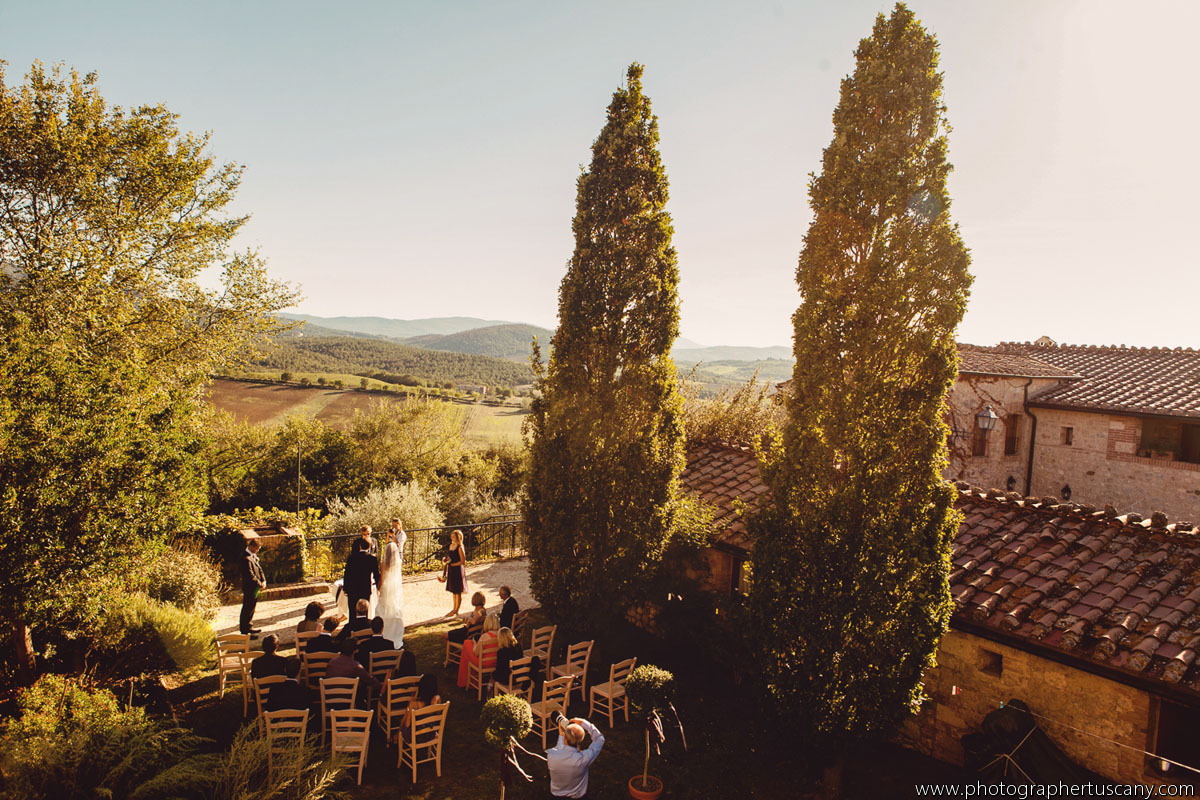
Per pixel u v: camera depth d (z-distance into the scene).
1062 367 19.11
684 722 9.13
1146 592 7.14
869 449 7.47
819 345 7.82
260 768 6.74
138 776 6.07
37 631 7.82
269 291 18.53
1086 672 6.78
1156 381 16.41
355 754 7.75
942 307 7.27
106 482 6.70
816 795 7.61
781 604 7.84
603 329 10.26
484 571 16.09
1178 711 6.59
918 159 7.48
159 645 8.82
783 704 7.69
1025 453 17.53
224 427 20.95
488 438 35.59
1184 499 14.57
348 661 8.10
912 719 8.37
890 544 7.28
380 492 22.00
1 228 14.63
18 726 6.20
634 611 12.38
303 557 14.36
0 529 6.14
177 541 13.05
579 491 10.26
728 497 12.16
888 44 7.66
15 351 6.91
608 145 10.12
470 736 8.41
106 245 15.27
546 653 10.26
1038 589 7.54
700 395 21.30
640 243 10.19
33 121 14.62
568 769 7.09
